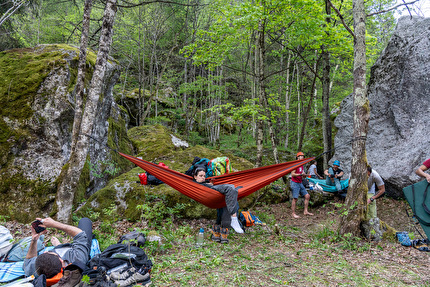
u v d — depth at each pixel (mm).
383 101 7949
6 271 2977
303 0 6895
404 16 7793
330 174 7777
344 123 9438
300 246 4598
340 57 10508
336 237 4742
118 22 13578
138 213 5516
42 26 12578
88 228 3447
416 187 3672
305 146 12742
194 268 3529
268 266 3643
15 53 6684
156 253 4078
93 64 7195
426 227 3549
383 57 8078
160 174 4688
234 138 15891
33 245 3053
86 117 4969
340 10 9266
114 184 6145
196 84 14594
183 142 10156
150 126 10617
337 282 3166
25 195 5750
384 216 6680
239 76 17344
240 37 9102
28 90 6027
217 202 4660
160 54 16453
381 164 7473
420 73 7090
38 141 6023
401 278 3270
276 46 14594
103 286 2717
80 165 4930
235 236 5070
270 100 9445
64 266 2959
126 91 16719
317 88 16328
